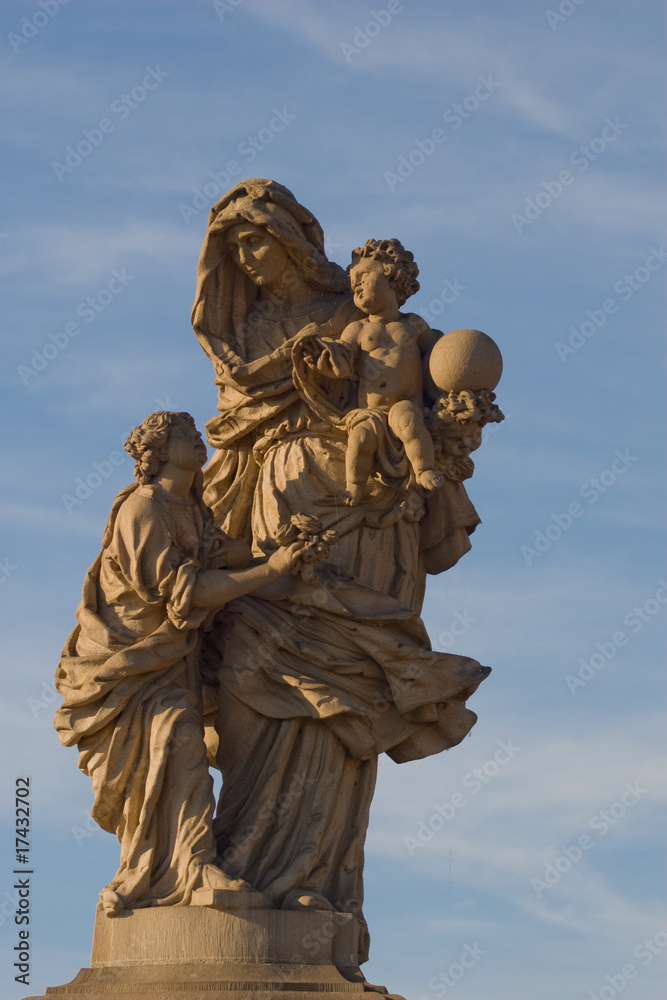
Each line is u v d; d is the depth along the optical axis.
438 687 37.31
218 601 36.66
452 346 38.94
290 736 37.06
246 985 33.47
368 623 37.44
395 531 39.22
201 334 40.91
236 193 40.62
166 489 37.69
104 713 35.97
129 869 35.38
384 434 38.69
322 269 41.03
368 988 34.69
